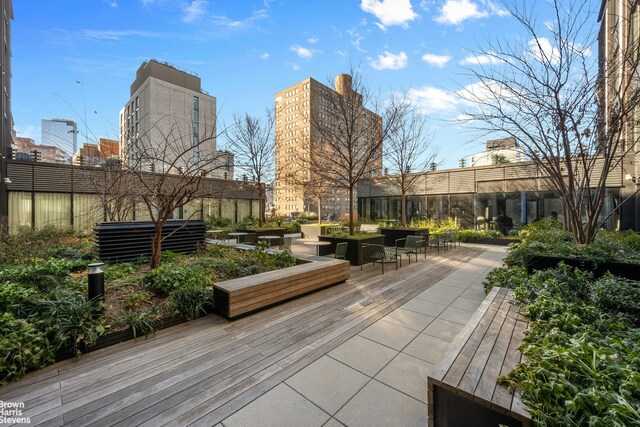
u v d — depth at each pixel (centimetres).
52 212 1179
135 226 620
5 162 1091
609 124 500
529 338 222
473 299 477
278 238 1091
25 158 1189
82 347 292
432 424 180
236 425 196
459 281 595
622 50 461
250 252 648
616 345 196
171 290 411
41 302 311
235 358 285
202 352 296
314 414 207
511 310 302
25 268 437
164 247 668
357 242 751
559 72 480
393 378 252
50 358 268
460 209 1510
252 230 1220
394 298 480
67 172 1203
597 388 149
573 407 135
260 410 211
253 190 1608
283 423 198
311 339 327
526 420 144
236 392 232
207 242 837
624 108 466
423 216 1627
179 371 261
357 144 891
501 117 534
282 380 248
